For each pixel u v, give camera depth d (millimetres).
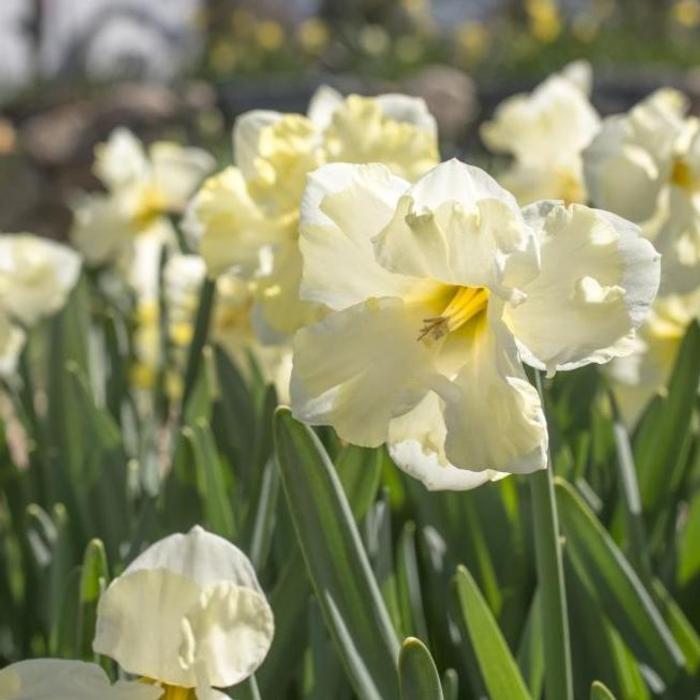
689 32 5383
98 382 1077
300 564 635
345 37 5469
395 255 524
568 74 1153
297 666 672
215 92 4055
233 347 943
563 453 746
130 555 725
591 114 973
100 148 1300
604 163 739
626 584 670
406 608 705
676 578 751
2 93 4238
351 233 536
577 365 518
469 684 725
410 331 536
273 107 4066
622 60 5059
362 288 542
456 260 519
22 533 865
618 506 777
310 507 582
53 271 998
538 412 514
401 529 783
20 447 1283
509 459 514
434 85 4125
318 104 769
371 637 582
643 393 859
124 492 828
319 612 667
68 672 507
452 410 523
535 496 574
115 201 1246
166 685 509
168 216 1240
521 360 521
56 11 4863
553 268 525
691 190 754
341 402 531
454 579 684
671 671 669
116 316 1042
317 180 540
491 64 5047
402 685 532
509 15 6016
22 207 3428
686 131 752
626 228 530
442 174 524
